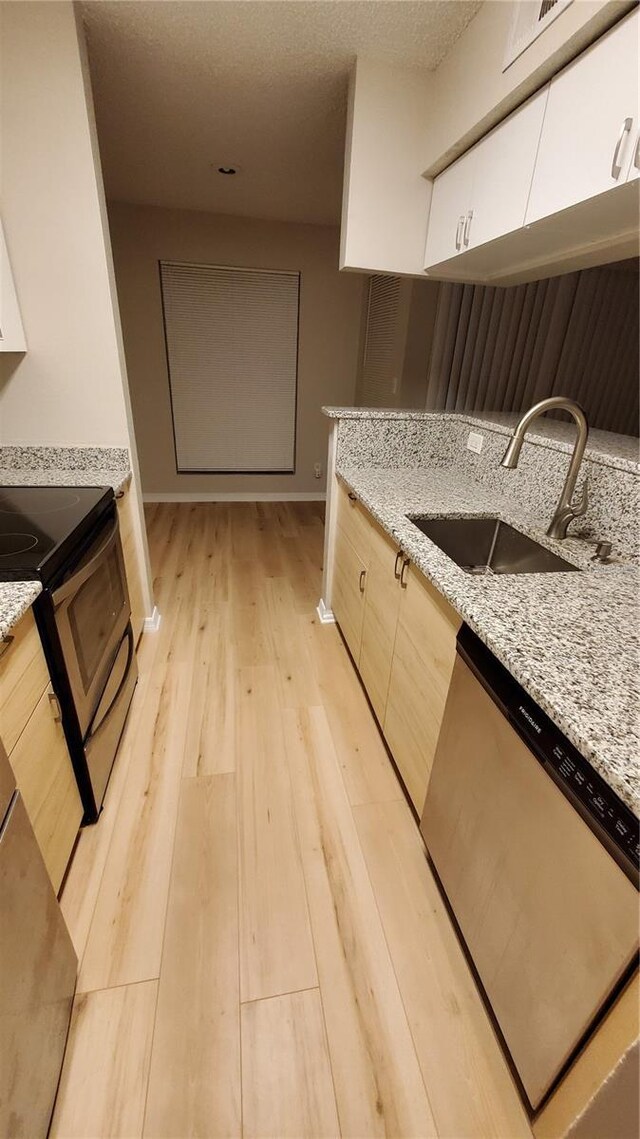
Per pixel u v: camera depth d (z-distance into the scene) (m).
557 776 0.76
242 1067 0.98
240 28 1.59
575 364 3.11
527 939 0.86
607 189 1.04
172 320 4.06
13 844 0.78
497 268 1.92
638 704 0.73
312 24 1.55
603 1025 0.70
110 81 1.91
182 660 2.24
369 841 1.44
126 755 1.71
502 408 3.03
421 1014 1.07
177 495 4.66
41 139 1.60
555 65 1.15
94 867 1.34
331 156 2.57
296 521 4.27
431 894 1.31
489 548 1.69
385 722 1.67
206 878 1.32
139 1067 0.97
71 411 1.96
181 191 3.27
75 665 1.25
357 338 4.39
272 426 4.59
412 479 2.02
